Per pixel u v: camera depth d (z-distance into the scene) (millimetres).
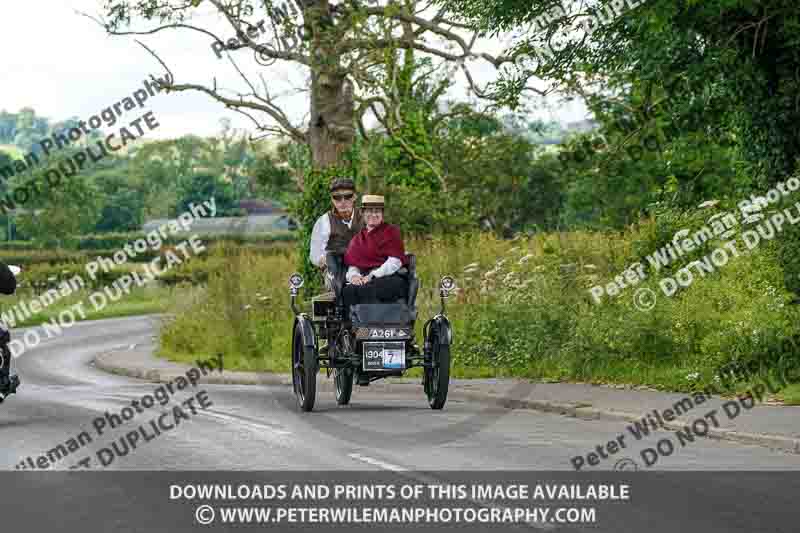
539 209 83875
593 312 28797
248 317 44562
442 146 68000
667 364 26359
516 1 31719
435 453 17094
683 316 26406
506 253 38219
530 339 29969
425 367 24172
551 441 18375
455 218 51875
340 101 47969
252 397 27750
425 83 54156
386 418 21984
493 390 25922
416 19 46312
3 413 24375
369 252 23297
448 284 23641
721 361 23938
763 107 29297
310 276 45500
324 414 22953
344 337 23281
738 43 29094
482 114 56875
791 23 27625
